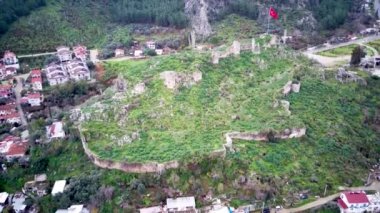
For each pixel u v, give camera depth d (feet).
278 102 401.08
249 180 328.29
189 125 370.73
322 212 320.09
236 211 313.94
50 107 492.13
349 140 389.60
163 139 356.18
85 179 338.13
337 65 552.82
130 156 338.13
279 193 328.70
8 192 363.76
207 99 400.06
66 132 392.47
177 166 330.95
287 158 352.08
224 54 458.91
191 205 313.32
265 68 453.58
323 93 439.63
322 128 392.47
